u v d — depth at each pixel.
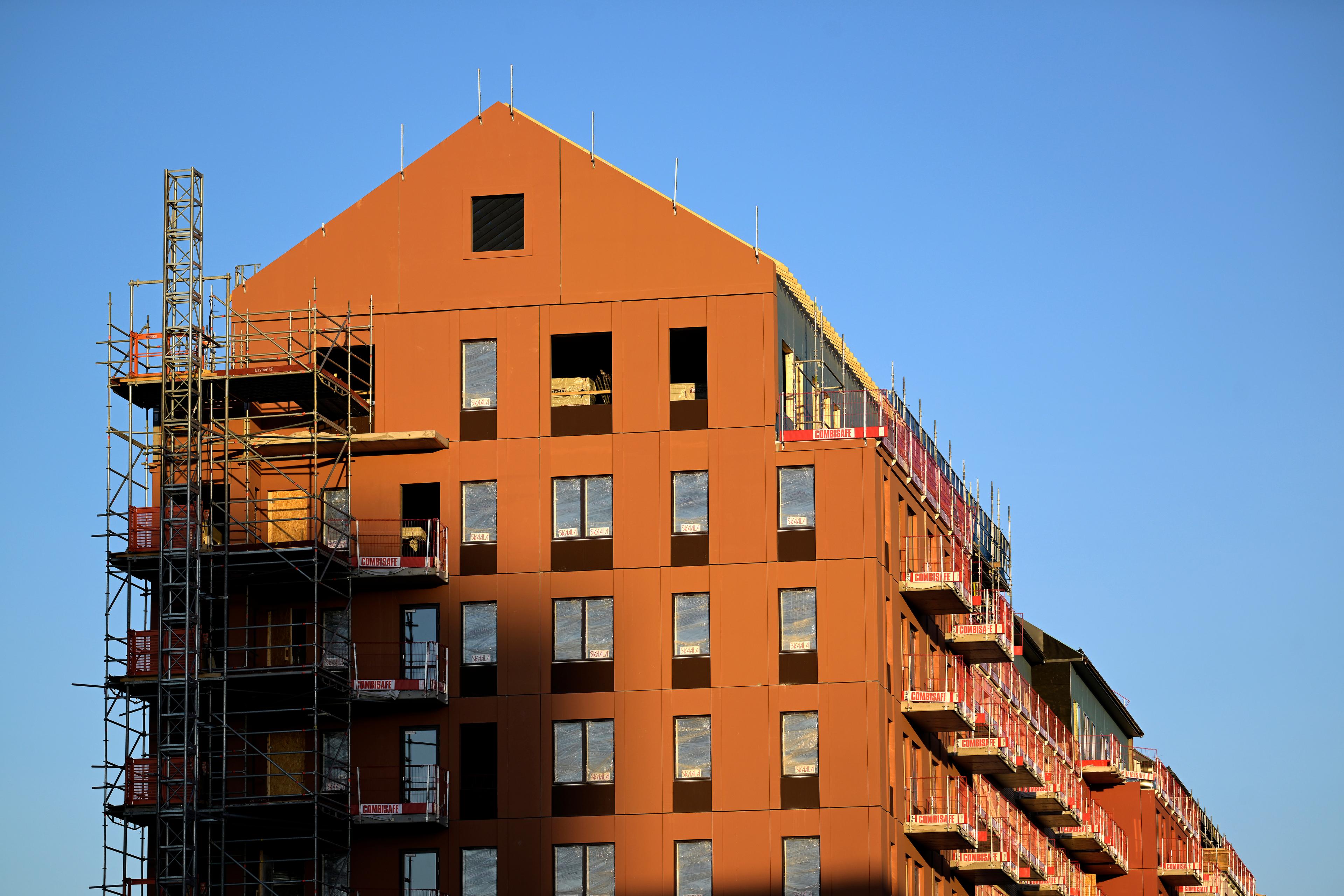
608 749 79.44
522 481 82.31
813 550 80.00
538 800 79.31
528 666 80.56
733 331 82.31
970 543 96.06
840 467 80.50
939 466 91.94
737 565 80.19
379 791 79.94
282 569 80.62
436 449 82.94
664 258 83.38
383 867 79.56
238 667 80.88
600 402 84.12
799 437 80.94
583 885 78.44
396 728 80.56
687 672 79.62
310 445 82.88
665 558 80.75
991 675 99.75
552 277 83.88
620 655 80.12
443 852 79.38
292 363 83.19
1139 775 126.31
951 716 83.19
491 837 79.25
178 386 82.19
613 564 81.00
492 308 83.94
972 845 84.38
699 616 80.12
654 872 78.00
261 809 78.56
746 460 81.12
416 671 81.12
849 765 77.81
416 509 84.69
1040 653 119.75
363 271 85.06
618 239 83.88
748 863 77.56
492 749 80.19
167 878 76.44
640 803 78.75
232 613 82.31
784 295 84.00
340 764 80.31
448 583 81.69
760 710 78.81
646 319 82.94
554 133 85.19
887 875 77.62
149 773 79.12
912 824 81.38
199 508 79.19
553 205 84.50
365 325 84.44
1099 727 135.88
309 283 85.25
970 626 90.75
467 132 85.62
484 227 84.88
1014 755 93.25
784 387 83.25
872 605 79.19
